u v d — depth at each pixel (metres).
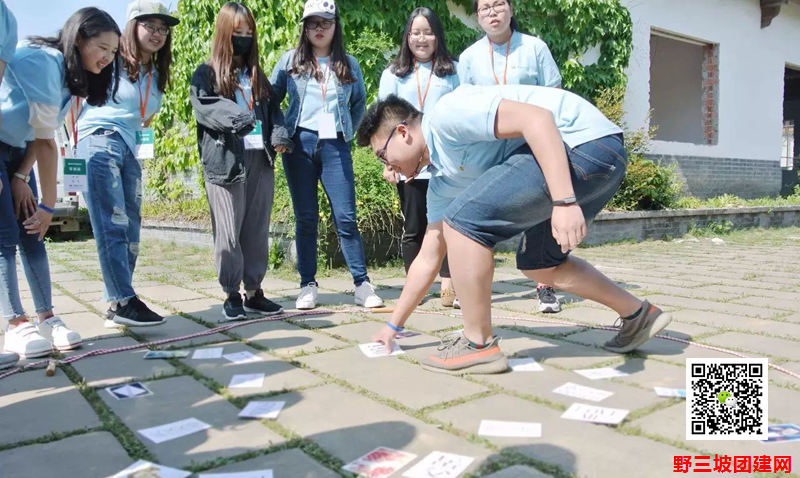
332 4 3.63
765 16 10.74
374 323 3.32
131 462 1.63
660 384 2.22
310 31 3.66
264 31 6.11
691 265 5.72
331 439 1.75
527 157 2.16
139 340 3.01
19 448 1.73
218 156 3.21
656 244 7.64
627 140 8.28
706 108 10.35
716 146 10.23
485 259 2.27
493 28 3.45
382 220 5.40
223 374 2.40
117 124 3.17
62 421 1.93
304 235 3.75
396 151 2.34
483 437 1.75
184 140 8.10
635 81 8.99
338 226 3.84
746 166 10.80
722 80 10.25
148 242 8.06
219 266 3.36
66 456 1.67
